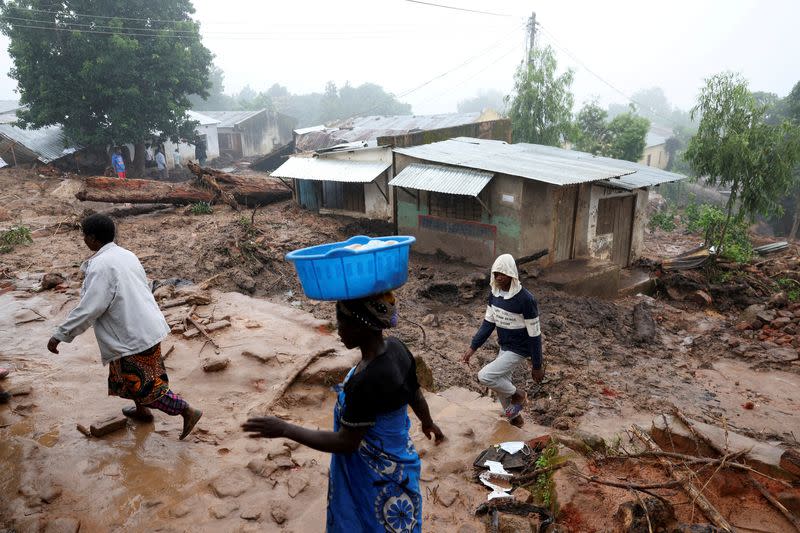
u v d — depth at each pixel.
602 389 8.23
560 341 9.98
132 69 23.03
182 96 26.72
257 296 11.52
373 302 2.02
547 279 13.03
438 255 15.74
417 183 14.37
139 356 3.66
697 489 3.58
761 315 11.69
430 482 3.75
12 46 21.73
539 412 7.40
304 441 1.95
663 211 29.28
